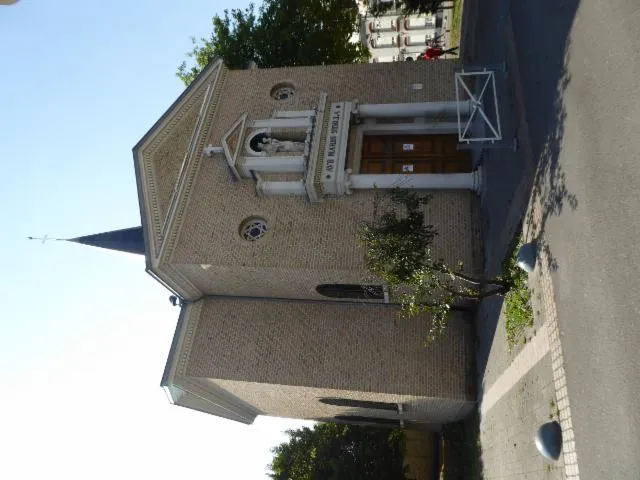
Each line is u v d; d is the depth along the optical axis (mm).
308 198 17172
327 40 28344
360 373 17031
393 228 12000
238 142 18000
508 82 13469
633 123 7164
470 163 17891
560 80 9617
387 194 16500
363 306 17875
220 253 16859
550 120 9953
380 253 11734
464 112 17828
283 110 19047
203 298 19078
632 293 6832
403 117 18422
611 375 7121
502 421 12625
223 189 17875
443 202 16422
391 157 18484
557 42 9922
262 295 18531
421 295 12594
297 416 27094
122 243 21906
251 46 28297
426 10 20156
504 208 13062
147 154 17734
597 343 7543
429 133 18422
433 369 16688
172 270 17250
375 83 19250
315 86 19547
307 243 16531
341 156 17000
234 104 19625
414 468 28031
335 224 16625
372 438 28031
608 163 7680
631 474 6555
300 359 17484
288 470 30016
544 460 9352
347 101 18547
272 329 18094
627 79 7445
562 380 8625
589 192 8125
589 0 8703
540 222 10070
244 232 17359
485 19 17109
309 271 16234
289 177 17391
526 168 11320
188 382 18234
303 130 18062
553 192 9492
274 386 17891
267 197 17469
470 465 16969
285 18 27906
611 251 7387
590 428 7586
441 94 18656
